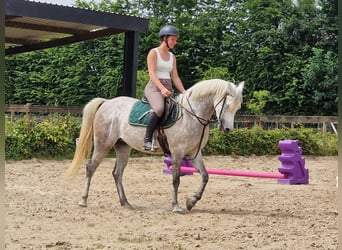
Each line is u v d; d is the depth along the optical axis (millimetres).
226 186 9984
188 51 28672
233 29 29781
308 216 6730
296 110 27266
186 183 10328
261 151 16391
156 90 6898
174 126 6793
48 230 5652
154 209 7203
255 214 6875
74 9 12578
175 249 4781
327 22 27594
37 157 13695
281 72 27406
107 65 28156
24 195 8188
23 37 16453
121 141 7434
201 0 30797
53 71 28016
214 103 6621
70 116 15094
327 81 26406
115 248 4820
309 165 14648
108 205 7492
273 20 29047
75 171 7434
